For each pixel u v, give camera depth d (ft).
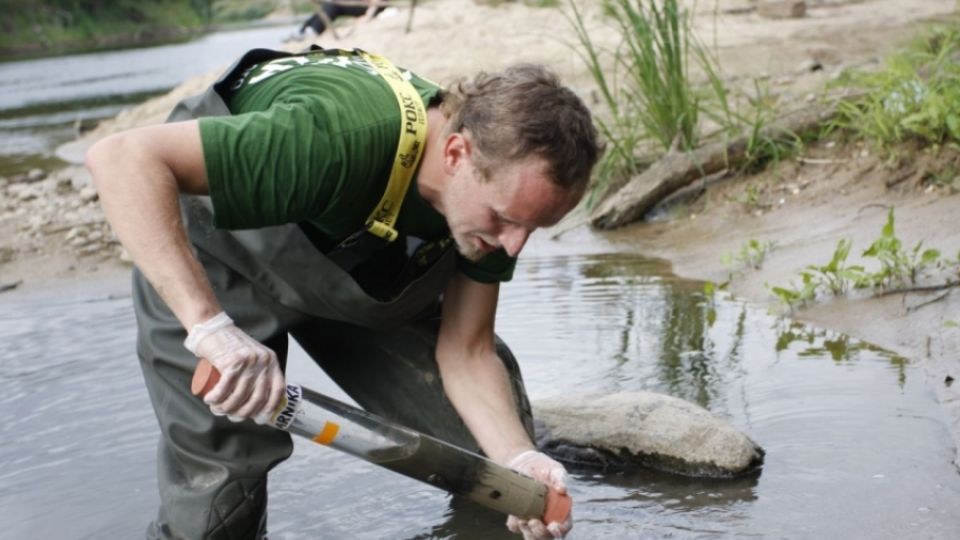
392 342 12.25
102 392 16.21
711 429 12.94
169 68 71.56
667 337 16.58
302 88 9.91
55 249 24.49
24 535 12.44
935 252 16.88
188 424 11.14
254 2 127.34
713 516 11.94
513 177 9.12
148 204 9.34
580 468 13.28
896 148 21.21
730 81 29.35
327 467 13.71
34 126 47.16
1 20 119.85
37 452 14.46
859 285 17.22
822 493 12.11
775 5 41.50
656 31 25.72
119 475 13.67
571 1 24.97
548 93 9.16
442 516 12.44
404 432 10.09
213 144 9.32
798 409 13.94
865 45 34.88
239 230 10.50
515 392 12.84
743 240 20.34
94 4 125.90
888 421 13.43
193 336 9.34
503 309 18.38
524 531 10.92
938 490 11.90
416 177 9.88
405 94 9.82
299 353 17.11
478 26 40.09
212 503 11.15
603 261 20.58
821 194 21.17
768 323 16.80
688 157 22.59
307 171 9.38
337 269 10.49
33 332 19.25
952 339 15.25
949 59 22.48
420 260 10.72
